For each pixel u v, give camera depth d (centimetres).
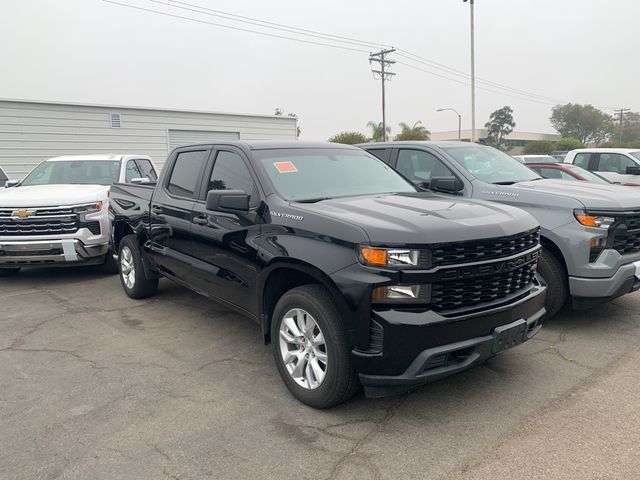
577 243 483
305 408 364
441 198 429
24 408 371
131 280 650
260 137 2509
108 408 369
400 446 314
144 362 452
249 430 336
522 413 350
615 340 479
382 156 715
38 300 658
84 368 440
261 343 495
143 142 2108
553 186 566
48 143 1864
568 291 506
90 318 578
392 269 314
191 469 296
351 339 325
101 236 754
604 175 1252
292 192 417
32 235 713
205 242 469
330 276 330
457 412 354
